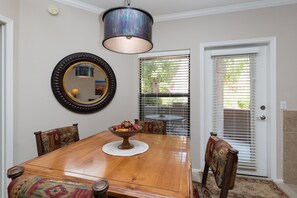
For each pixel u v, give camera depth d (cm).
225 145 109
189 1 218
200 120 244
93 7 236
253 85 233
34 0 196
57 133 157
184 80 257
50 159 111
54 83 210
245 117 236
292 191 195
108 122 254
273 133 218
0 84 172
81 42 231
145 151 128
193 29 246
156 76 270
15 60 180
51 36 209
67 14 220
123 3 227
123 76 267
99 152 125
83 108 230
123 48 147
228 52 238
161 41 260
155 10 239
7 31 171
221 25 235
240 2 220
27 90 191
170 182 83
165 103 267
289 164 213
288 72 212
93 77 239
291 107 211
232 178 93
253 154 234
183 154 123
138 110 277
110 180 85
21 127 187
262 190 197
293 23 210
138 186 79
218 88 246
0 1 163
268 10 218
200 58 243
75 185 59
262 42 224
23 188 58
